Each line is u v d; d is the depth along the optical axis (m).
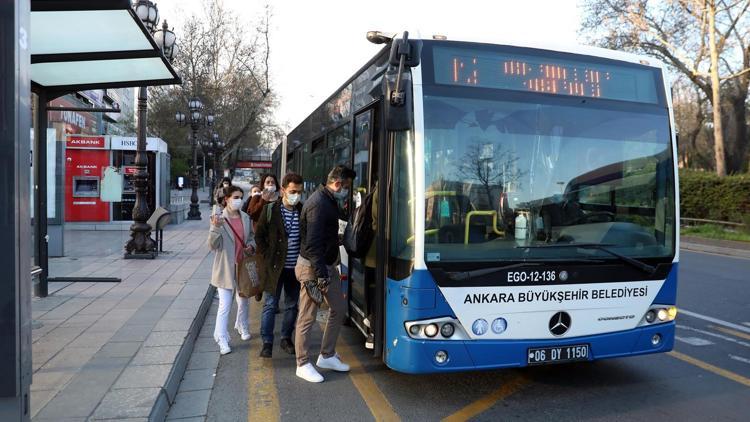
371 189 5.09
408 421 4.28
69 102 21.28
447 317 4.15
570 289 4.40
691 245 20.41
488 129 4.40
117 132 47.31
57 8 5.39
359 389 4.94
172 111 41.03
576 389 4.98
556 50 4.68
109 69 7.48
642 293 4.62
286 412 4.43
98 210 18.05
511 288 4.27
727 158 33.72
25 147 2.81
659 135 4.84
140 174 12.30
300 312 5.16
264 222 5.77
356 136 5.79
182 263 11.52
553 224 4.43
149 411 4.00
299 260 5.13
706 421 4.30
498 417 4.36
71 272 10.27
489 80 4.47
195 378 5.19
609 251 4.52
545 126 4.53
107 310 7.21
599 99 4.71
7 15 2.67
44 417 3.86
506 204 4.35
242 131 32.06
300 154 10.17
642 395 4.84
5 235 2.73
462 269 4.19
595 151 4.63
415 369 4.14
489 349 4.21
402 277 4.28
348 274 6.21
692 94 39.09
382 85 4.52
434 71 4.35
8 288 2.75
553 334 4.36
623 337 4.54
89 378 4.66
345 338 6.61
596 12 29.34
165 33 11.77
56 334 6.03
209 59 29.55
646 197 4.73
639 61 4.91
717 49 27.97
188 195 48.38
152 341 5.78
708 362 5.83
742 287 10.71
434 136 4.27
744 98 32.03
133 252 12.26
